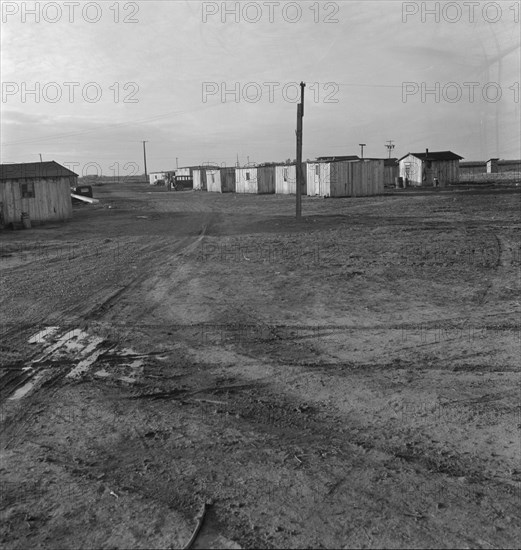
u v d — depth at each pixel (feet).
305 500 12.66
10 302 32.48
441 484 13.20
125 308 30.73
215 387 19.56
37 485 13.53
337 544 11.09
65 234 71.82
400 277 37.14
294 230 68.74
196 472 13.98
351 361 21.70
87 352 23.44
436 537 11.25
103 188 279.28
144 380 20.31
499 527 11.53
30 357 22.91
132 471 14.11
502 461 14.20
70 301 32.58
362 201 120.37
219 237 63.67
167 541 11.32
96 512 12.37
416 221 74.74
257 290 34.65
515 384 19.06
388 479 13.47
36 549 11.16
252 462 14.42
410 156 187.73
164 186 294.05
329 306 30.19
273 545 11.12
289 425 16.53
